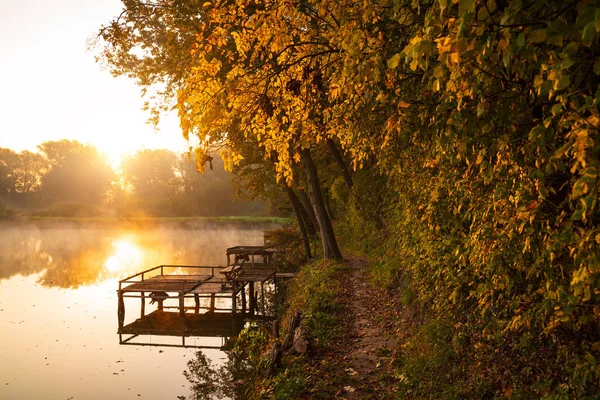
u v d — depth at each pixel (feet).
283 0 13.56
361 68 11.23
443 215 19.45
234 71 14.80
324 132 18.40
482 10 6.53
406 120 13.71
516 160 9.62
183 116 14.12
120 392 40.45
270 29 14.42
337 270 56.03
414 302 29.86
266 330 40.42
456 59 6.95
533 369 14.05
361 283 46.83
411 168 23.24
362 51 11.20
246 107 15.42
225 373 44.09
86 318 71.10
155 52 45.85
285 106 15.83
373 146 18.98
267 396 24.38
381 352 27.04
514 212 10.74
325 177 95.30
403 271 36.27
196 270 117.39
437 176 18.84
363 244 67.26
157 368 47.70
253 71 15.57
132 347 55.93
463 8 6.07
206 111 14.08
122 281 71.36
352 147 19.74
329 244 64.59
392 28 11.88
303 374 25.55
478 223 14.03
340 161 74.33
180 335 62.44
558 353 12.27
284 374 25.71
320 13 12.21
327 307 38.52
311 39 15.43
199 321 69.62
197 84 14.20
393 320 32.07
